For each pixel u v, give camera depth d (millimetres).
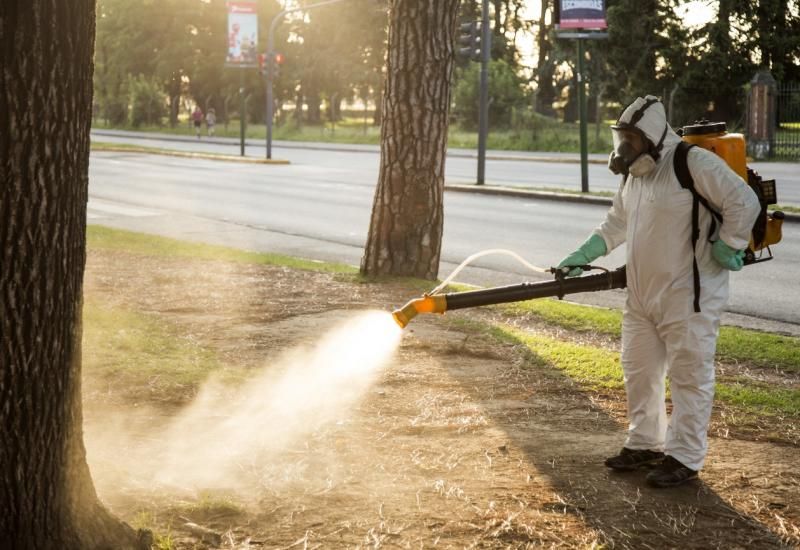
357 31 77250
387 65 10094
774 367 6875
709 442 4980
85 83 3051
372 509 3975
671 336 4289
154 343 6902
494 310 8750
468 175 28656
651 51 50688
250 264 11258
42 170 2961
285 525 3803
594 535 3773
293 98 89812
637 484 4336
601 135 45812
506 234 15656
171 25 84750
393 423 5180
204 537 3656
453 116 54406
